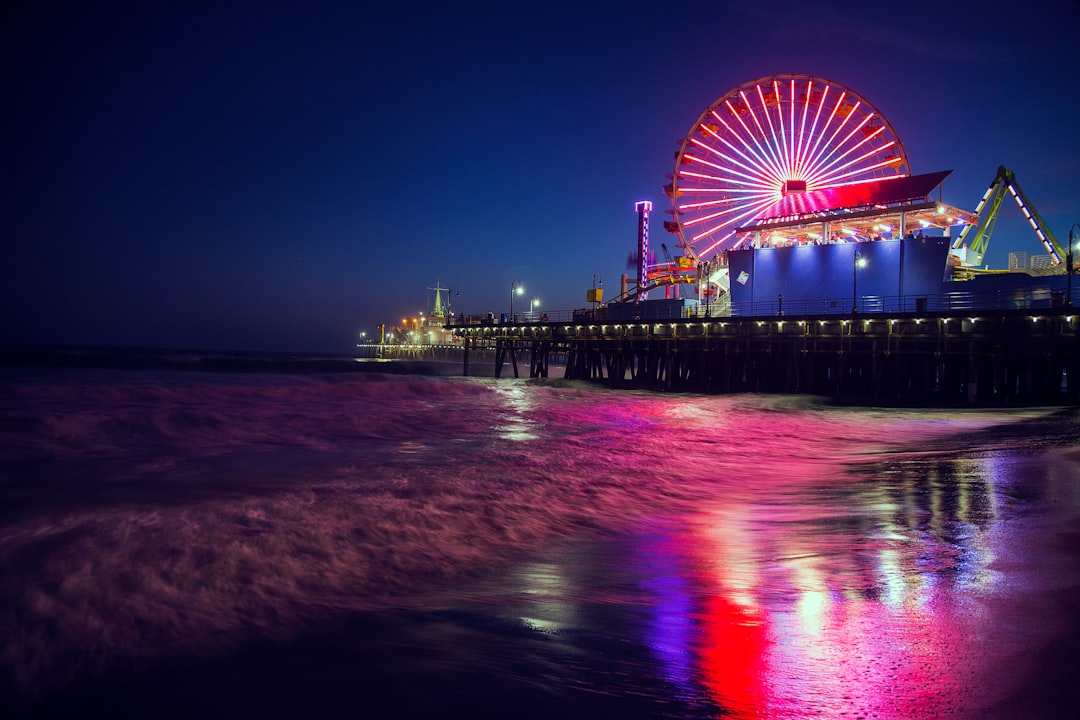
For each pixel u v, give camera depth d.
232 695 3.36
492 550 7.12
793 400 41.72
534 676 3.56
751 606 4.95
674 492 11.14
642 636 4.27
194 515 7.39
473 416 25.34
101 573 5.22
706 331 49.47
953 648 3.70
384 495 9.21
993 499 9.03
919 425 25.89
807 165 59.53
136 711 3.19
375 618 4.73
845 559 6.36
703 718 2.94
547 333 62.91
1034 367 36.19
